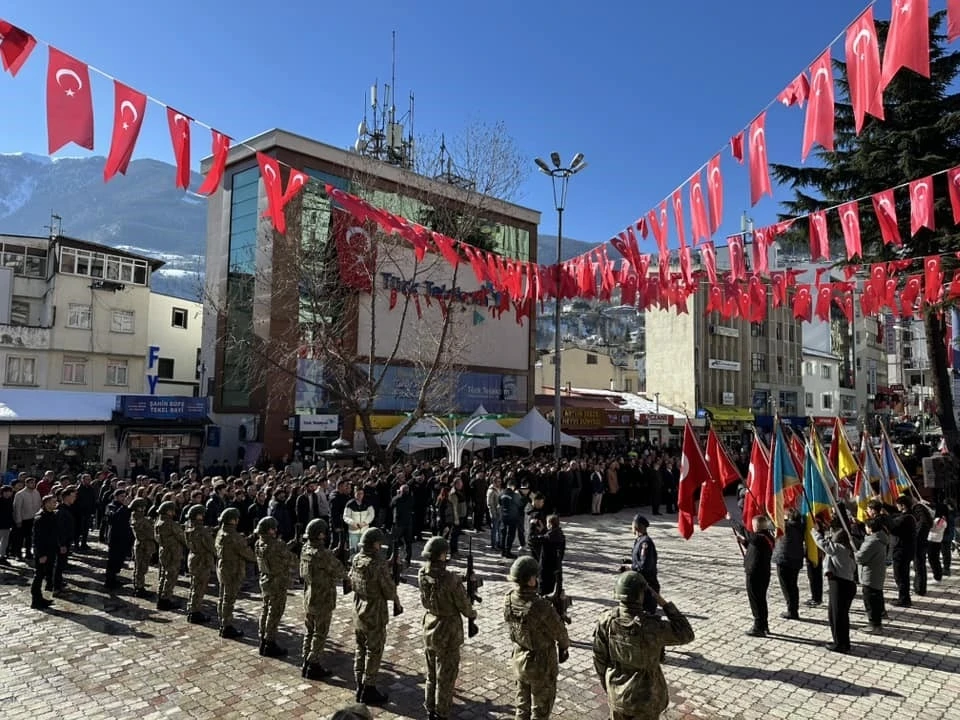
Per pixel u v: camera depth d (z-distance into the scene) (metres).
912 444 31.52
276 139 28.11
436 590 6.23
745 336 46.16
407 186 27.73
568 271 12.76
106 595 11.09
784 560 9.65
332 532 13.38
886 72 4.63
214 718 6.44
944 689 7.10
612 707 4.75
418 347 28.27
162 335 43.16
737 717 6.47
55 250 33.12
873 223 19.00
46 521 10.52
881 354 61.44
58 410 24.45
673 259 22.06
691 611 10.01
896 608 10.23
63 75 5.30
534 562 5.71
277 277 26.02
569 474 20.03
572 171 22.39
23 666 7.79
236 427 29.66
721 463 10.91
